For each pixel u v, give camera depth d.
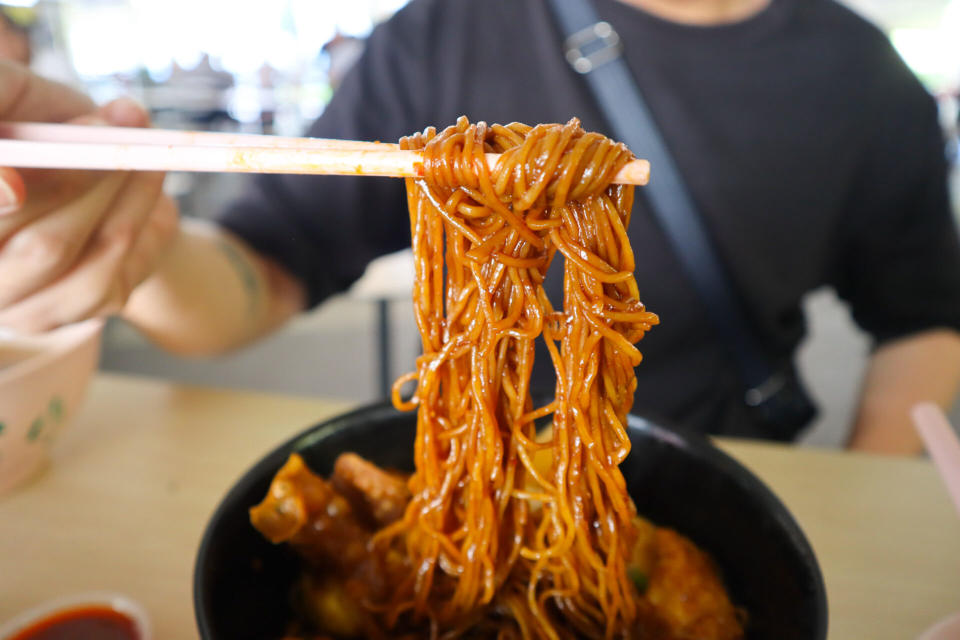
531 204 0.23
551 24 0.57
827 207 0.58
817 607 0.22
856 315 0.67
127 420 0.45
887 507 0.39
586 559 0.28
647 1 0.59
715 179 0.55
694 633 0.27
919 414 0.32
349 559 0.29
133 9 2.16
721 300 0.55
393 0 2.86
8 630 0.30
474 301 0.26
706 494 0.28
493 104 0.57
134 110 0.34
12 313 0.32
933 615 0.32
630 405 0.27
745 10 0.60
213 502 0.38
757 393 0.55
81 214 0.30
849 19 0.60
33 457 0.39
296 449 0.29
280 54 2.73
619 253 0.25
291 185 0.58
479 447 0.27
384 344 1.06
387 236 0.62
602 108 0.56
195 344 0.53
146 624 0.31
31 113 0.33
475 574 0.28
